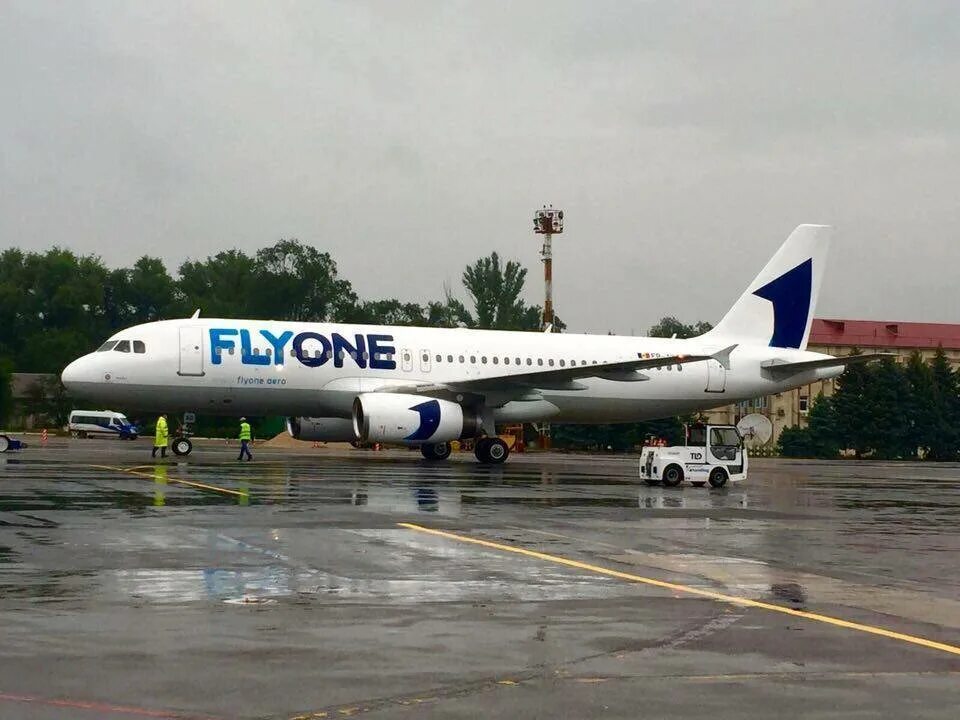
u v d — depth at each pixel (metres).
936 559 17.92
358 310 139.12
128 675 9.27
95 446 62.62
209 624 11.29
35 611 11.80
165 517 20.86
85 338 130.75
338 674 9.42
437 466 42.31
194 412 43.22
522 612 12.30
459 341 46.03
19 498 24.31
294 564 15.40
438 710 8.44
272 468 37.78
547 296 95.38
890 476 48.09
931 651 10.75
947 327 142.62
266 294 135.12
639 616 12.22
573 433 91.25
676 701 8.80
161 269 150.62
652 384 48.91
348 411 43.78
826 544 19.67
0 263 144.38
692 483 35.78
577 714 8.39
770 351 51.50
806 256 52.62
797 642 11.04
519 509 24.62
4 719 8.02
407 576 14.59
